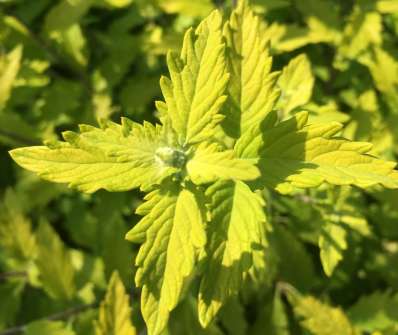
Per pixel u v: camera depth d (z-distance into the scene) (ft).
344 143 0.66
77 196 1.22
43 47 1.16
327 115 0.88
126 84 1.20
